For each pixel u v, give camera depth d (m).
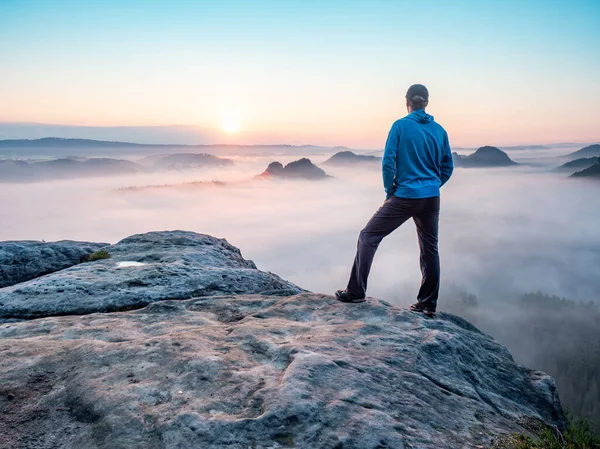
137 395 3.85
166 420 3.46
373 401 3.93
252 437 3.31
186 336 5.18
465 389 4.70
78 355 4.70
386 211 6.09
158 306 6.79
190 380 4.11
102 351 4.72
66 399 3.91
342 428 3.47
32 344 5.03
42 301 7.34
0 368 4.43
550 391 5.38
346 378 4.24
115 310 7.30
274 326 5.68
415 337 5.56
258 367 4.45
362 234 6.35
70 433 3.46
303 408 3.62
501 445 3.75
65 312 7.09
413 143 5.88
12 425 3.55
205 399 3.79
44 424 3.57
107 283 8.20
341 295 6.79
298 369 4.23
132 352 4.69
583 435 4.21
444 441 3.58
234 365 4.46
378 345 5.22
